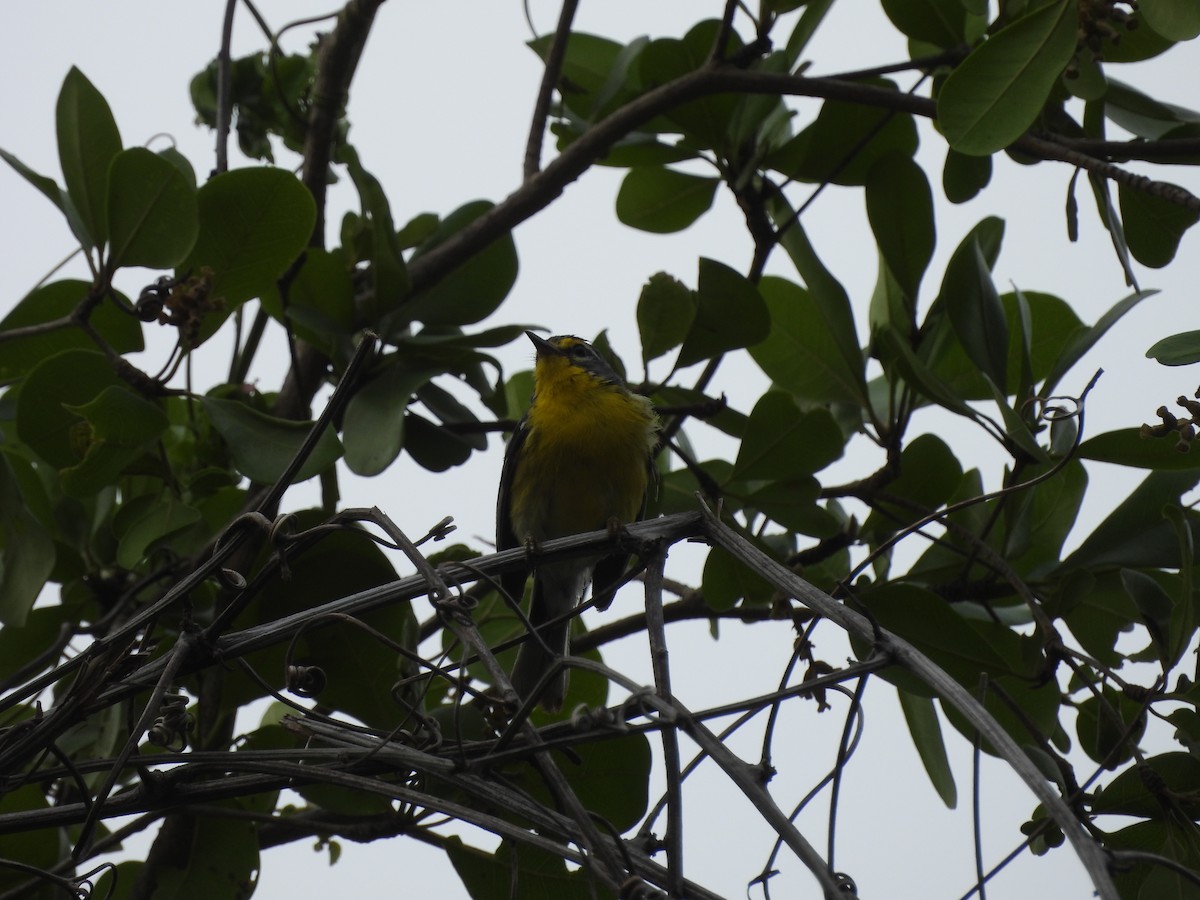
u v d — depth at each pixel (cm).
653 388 950
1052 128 922
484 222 984
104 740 852
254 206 818
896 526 941
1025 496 852
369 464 823
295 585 809
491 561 584
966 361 988
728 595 909
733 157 1038
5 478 793
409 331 970
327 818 876
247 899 810
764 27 976
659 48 1053
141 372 789
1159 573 880
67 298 892
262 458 772
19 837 769
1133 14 728
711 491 934
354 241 1027
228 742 858
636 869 472
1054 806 404
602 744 771
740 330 891
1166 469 753
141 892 805
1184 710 706
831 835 516
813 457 889
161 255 774
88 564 929
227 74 984
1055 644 733
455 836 771
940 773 812
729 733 525
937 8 948
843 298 956
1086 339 784
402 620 798
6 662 893
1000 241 988
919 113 923
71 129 775
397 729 562
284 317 921
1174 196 745
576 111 1118
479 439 993
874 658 482
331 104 984
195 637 581
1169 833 682
